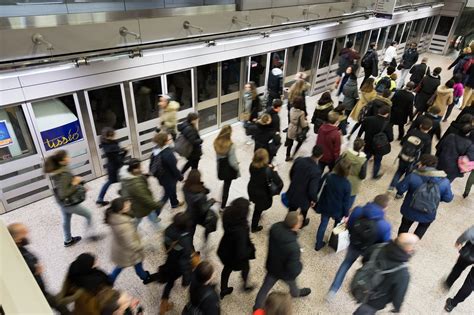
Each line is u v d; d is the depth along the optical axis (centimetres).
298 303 394
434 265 454
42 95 495
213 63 727
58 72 497
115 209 334
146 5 581
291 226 305
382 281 281
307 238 492
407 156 530
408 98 688
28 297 186
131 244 343
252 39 761
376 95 640
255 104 667
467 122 508
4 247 219
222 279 375
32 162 529
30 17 453
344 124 662
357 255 359
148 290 402
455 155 500
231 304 388
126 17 550
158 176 478
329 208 410
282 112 932
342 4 971
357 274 297
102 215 520
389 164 700
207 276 262
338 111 594
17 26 446
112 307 245
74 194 412
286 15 819
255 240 481
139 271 381
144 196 391
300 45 912
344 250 468
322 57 1023
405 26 1362
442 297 408
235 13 702
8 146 500
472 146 492
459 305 400
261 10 752
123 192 393
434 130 583
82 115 556
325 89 1109
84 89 537
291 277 316
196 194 373
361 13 1049
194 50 661
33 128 509
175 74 662
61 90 511
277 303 219
